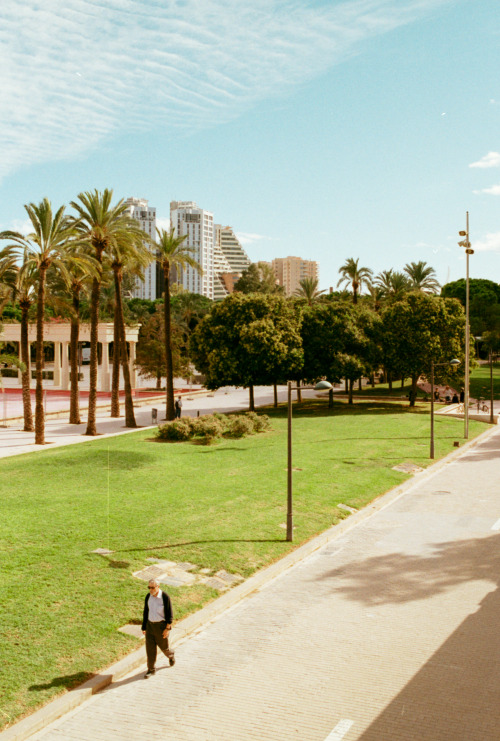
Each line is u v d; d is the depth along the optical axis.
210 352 51.41
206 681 10.52
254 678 10.60
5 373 96.62
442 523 21.03
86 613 12.60
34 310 102.25
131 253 41.16
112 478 24.58
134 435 38.72
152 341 77.19
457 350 55.22
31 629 11.77
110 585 13.98
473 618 13.13
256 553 16.92
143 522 18.66
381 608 13.71
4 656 10.77
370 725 9.13
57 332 77.19
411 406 58.91
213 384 52.03
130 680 10.60
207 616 13.13
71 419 47.09
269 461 29.41
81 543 16.53
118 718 9.43
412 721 9.23
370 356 55.69
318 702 9.80
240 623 12.92
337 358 54.09
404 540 19.02
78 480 24.11
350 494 24.08
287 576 15.78
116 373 52.38
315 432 40.00
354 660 11.23
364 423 45.09
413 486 27.19
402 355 55.34
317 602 14.06
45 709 9.46
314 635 12.31
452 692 10.05
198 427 35.59
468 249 41.53
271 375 51.12
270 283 131.50
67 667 10.62
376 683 10.38
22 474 25.16
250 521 19.52
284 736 8.89
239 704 9.77
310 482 25.20
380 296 86.00
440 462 32.72
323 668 10.93
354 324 55.91
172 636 12.11
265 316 51.09
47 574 14.32
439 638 12.14
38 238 34.44
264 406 60.19
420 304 55.53
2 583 13.67
